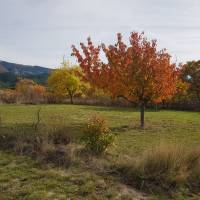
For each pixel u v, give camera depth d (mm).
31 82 70812
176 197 8547
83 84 47188
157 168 9531
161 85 20234
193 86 44125
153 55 20078
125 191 8500
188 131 20312
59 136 12438
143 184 8930
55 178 8906
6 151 11305
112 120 24812
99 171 9648
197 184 9375
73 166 9867
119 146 14203
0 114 24359
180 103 43031
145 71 19922
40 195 7734
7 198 7539
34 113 26656
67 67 47625
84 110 32219
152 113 32750
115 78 20266
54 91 47906
